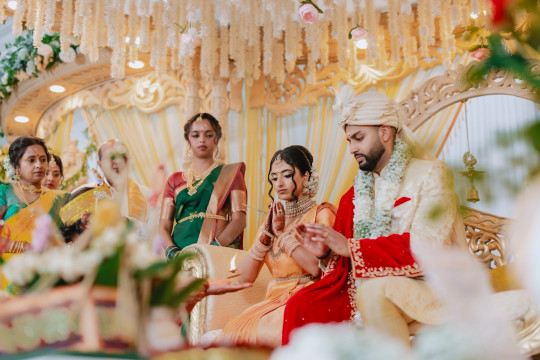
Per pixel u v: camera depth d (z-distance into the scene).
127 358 1.23
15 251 3.45
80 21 4.77
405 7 4.39
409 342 2.24
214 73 5.51
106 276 1.29
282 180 3.19
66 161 6.27
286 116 5.38
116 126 6.10
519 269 1.09
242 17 4.91
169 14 4.66
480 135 4.42
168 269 1.42
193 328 3.08
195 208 4.11
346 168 4.96
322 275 2.94
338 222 2.96
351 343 1.03
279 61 5.12
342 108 2.94
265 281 3.39
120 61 4.71
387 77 4.99
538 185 1.06
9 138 6.92
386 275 2.47
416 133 4.22
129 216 4.14
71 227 2.51
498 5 1.07
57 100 6.54
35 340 1.25
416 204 2.66
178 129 5.77
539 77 1.10
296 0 4.78
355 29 4.48
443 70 4.82
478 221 3.25
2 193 3.94
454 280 1.14
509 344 1.14
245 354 1.31
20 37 6.24
